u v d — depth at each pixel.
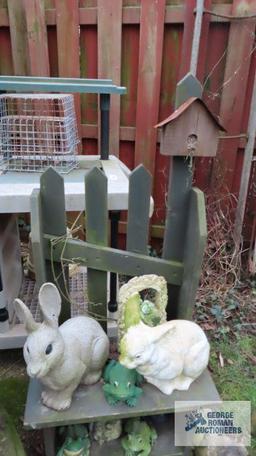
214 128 0.93
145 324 0.97
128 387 0.92
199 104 0.90
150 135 1.93
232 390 1.33
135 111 1.94
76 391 0.97
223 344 1.56
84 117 2.02
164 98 1.89
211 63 1.76
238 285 1.92
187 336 0.97
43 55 1.90
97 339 0.97
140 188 1.00
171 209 1.05
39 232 0.93
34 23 1.83
